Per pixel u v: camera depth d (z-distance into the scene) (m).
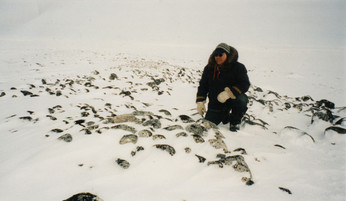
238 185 2.29
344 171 2.67
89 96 5.81
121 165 2.38
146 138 2.82
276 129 4.45
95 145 2.65
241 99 3.62
